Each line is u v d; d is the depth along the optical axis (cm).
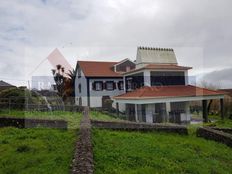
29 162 902
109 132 1472
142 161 912
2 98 2547
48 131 1499
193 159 1024
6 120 1845
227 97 3303
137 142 1212
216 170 932
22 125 1783
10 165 898
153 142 1255
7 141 1272
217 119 2828
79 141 993
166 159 970
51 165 842
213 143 1433
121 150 1015
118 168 825
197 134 1705
